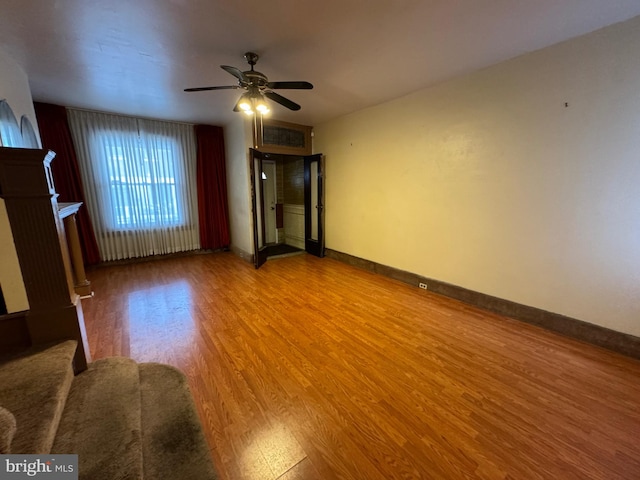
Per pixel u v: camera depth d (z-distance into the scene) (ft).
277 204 21.91
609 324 7.51
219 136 17.48
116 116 14.43
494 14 6.31
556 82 7.75
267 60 8.46
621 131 6.90
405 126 11.94
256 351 7.45
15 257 5.14
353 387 6.13
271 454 4.55
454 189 10.50
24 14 6.13
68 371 4.81
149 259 16.61
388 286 12.46
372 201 14.05
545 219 8.38
